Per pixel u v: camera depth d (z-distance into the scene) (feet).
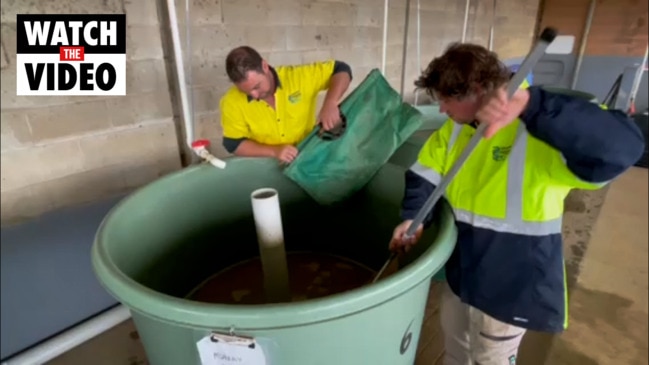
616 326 4.89
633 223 7.35
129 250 3.25
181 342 2.34
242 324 1.97
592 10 11.98
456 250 2.93
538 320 2.70
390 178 4.09
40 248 4.30
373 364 2.60
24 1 3.83
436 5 9.15
